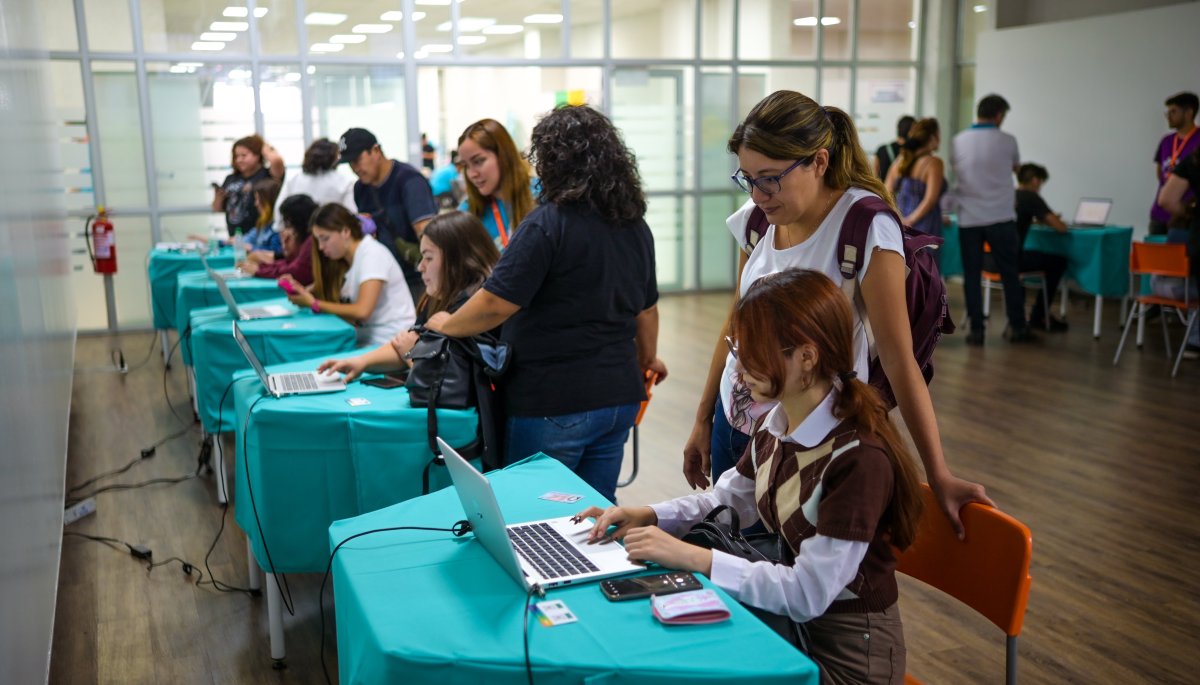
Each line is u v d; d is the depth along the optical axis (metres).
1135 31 8.31
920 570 1.85
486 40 8.80
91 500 4.05
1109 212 7.91
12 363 2.05
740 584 1.59
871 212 1.86
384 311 4.23
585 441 2.61
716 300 9.40
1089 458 4.54
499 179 3.33
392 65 8.49
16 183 2.64
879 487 1.56
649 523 1.83
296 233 5.13
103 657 2.88
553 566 1.65
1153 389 5.79
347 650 1.70
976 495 1.76
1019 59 9.44
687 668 1.35
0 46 2.46
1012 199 7.00
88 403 5.83
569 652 1.39
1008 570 1.67
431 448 2.65
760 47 9.66
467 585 1.61
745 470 1.86
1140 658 2.79
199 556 3.63
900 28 10.15
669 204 9.63
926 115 10.34
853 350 1.76
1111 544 3.58
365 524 1.91
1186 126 7.29
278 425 2.68
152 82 7.88
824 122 1.83
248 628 3.06
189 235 7.80
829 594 1.54
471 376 2.70
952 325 2.01
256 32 8.07
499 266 2.48
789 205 1.85
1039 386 5.88
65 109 7.69
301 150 8.38
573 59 9.09
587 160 2.48
